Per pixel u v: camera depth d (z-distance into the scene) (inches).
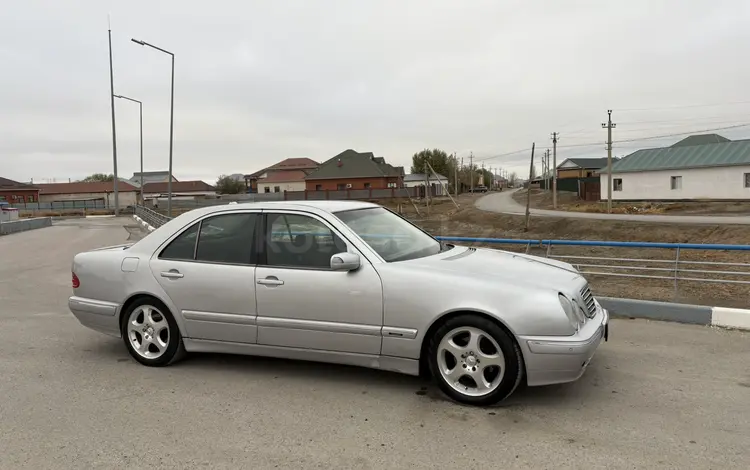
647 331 222.2
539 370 141.9
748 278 596.1
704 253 778.8
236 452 126.6
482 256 177.8
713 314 226.8
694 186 1694.1
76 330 244.5
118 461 123.2
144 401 158.1
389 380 171.8
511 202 2437.3
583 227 1198.3
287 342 169.9
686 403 149.3
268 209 179.8
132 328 192.2
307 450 127.0
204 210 189.9
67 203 2847.0
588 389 160.7
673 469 115.0
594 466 117.0
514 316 142.3
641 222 1150.3
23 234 1031.0
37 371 186.2
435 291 150.8
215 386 169.6
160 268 186.2
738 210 1365.7
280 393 162.7
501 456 122.3
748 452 121.6
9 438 135.3
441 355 152.6
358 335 159.6
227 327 176.9
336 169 2883.9
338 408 150.9
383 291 155.9
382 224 186.2
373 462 120.9
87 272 198.7
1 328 248.8
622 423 137.7
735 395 154.3
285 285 167.3
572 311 146.2
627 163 1948.8
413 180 3873.0
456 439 131.0
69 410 152.2
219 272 177.2
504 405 150.3
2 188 3056.1
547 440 129.4
